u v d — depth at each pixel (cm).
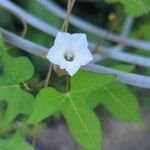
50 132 45
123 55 24
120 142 46
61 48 17
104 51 26
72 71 17
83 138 18
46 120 44
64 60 17
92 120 18
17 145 20
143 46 30
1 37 19
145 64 24
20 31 40
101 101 22
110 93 22
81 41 17
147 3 21
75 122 18
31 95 19
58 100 18
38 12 38
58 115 45
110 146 46
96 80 18
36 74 39
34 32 39
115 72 19
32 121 18
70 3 19
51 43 39
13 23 40
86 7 44
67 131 46
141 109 47
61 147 45
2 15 39
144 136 46
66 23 19
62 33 17
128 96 22
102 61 38
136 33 41
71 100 18
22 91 19
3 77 19
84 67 19
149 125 46
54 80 38
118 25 37
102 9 44
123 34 31
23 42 19
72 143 45
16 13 22
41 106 18
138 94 46
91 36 39
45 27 24
